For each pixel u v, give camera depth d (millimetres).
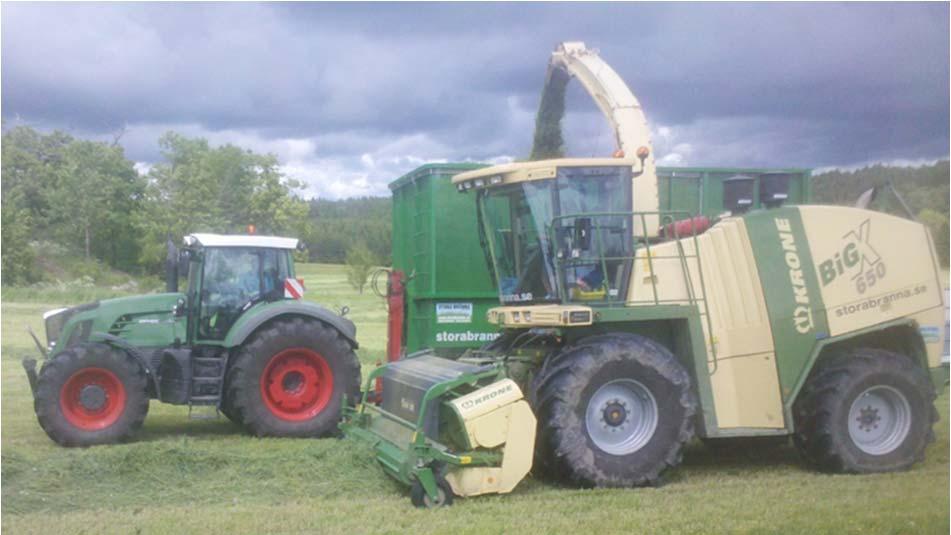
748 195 8336
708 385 7535
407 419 7312
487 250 8203
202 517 6094
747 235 7816
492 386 6801
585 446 6984
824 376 7844
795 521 6074
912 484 7285
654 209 8773
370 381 8148
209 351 9734
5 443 8922
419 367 7734
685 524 5961
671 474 7750
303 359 9586
